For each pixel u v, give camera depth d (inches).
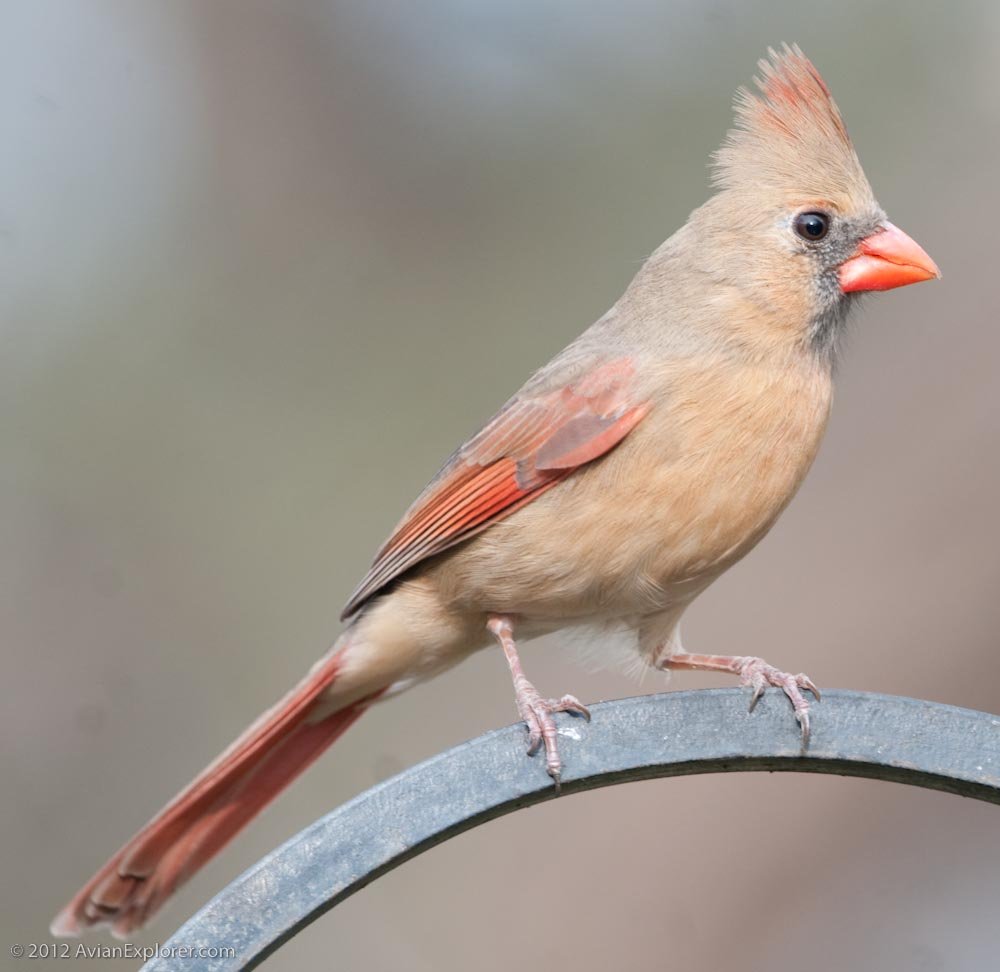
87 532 411.2
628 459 262.2
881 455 418.3
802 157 276.2
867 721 217.6
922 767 214.4
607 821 395.9
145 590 409.4
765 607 409.1
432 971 380.2
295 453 420.8
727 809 392.2
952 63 421.4
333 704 296.5
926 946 372.2
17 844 395.9
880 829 385.1
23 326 420.8
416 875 391.9
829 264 274.1
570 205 433.1
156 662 407.2
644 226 426.3
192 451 418.9
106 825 396.2
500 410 276.7
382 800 213.5
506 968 380.5
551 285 429.4
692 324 269.6
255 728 289.6
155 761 402.0
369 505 416.5
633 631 285.1
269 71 453.4
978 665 391.2
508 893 389.1
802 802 389.7
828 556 410.6
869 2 424.8
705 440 260.5
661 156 429.1
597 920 383.9
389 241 442.0
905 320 425.7
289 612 410.0
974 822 382.6
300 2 450.6
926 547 405.4
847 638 400.2
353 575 410.9
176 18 452.4
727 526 262.1
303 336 432.8
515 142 439.5
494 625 279.1
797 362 269.0
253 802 291.7
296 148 451.8
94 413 418.6
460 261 437.7
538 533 267.6
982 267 419.2
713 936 379.2
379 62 450.0
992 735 213.3
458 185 442.0
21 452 413.7
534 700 229.8
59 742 403.2
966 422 414.0
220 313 431.5
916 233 419.2
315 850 209.8
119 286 428.5
